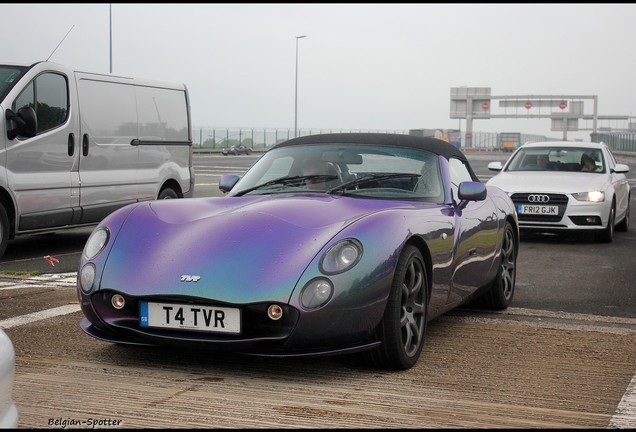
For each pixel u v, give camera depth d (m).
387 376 3.86
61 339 4.52
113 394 3.46
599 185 10.31
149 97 9.76
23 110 7.68
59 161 8.30
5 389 2.32
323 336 3.58
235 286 3.56
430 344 4.60
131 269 3.79
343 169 4.73
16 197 7.81
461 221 4.70
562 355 4.34
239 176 5.05
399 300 3.87
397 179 4.66
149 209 4.27
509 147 112.75
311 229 3.84
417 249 4.08
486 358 4.27
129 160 9.32
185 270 3.68
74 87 8.52
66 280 6.74
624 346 4.58
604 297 6.41
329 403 3.39
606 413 3.33
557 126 97.25
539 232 10.59
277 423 3.10
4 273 7.08
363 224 3.85
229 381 3.71
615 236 11.31
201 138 61.81
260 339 3.55
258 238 3.79
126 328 3.76
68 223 8.52
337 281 3.58
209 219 4.06
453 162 5.09
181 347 3.68
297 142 5.11
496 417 3.24
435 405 3.39
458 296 4.79
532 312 5.67
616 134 79.88
